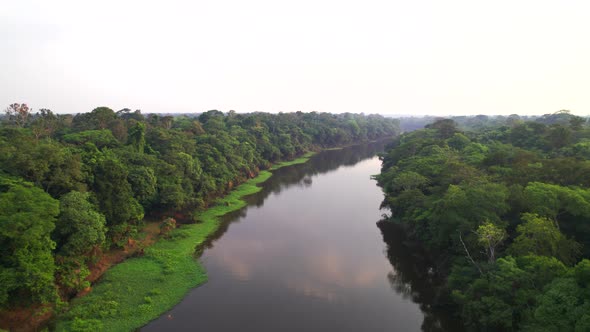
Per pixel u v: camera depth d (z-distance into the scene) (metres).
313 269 33.34
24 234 20.64
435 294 28.94
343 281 31.25
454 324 24.94
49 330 22.03
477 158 49.16
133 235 35.75
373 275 32.47
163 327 23.69
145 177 40.19
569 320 15.29
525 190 27.62
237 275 31.72
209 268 32.91
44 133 46.84
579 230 24.91
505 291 19.83
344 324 24.86
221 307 26.44
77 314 23.50
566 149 48.12
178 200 42.28
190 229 42.75
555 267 18.86
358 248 38.53
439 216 29.69
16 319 21.84
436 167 45.88
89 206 28.06
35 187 24.53
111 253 32.91
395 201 42.22
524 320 18.53
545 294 16.92
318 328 24.25
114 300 25.88
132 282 28.88
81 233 25.98
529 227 22.17
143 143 48.81
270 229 44.38
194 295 28.08
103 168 32.69
